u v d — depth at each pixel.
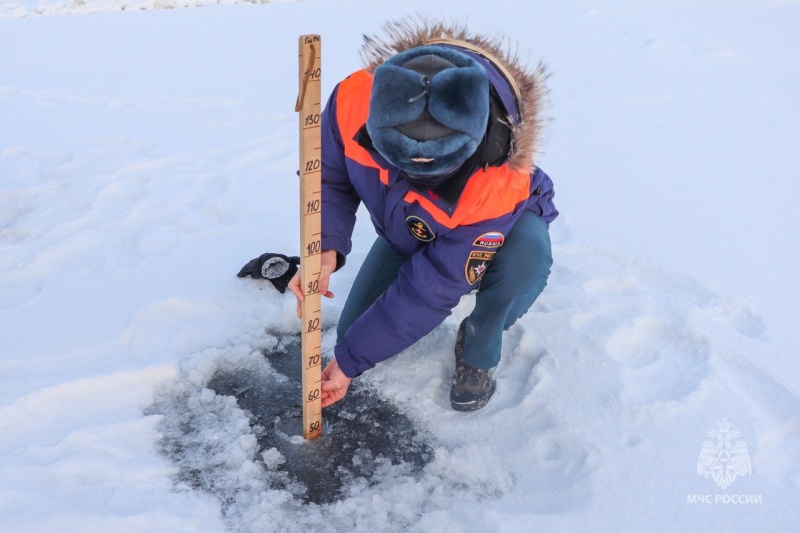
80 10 8.95
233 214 3.22
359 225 3.14
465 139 1.50
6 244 2.96
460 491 1.96
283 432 2.16
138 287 2.65
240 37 7.13
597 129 4.50
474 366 2.17
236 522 1.85
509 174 1.80
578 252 3.01
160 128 4.34
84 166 3.69
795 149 4.23
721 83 5.50
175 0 9.07
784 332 2.53
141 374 2.24
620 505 1.88
